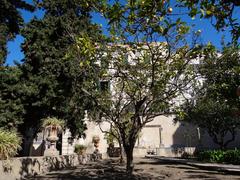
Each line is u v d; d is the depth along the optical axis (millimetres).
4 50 19906
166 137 41719
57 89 20031
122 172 15664
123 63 11852
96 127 38062
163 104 13055
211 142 40781
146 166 20484
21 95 20109
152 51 11250
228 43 5309
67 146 30078
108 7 7969
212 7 4977
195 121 30812
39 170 15406
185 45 11320
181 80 12789
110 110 13312
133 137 12742
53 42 20953
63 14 21406
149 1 5453
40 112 20812
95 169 17641
